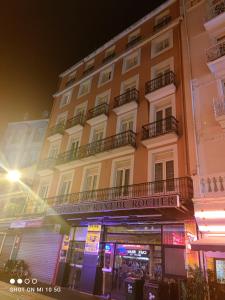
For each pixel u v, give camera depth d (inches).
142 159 482.9
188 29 577.9
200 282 288.4
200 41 526.0
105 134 601.9
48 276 501.4
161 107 529.7
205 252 331.0
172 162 443.5
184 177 390.9
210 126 411.8
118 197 468.8
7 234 699.4
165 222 390.6
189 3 627.2
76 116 722.2
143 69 634.8
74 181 598.9
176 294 309.4
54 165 666.8
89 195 530.0
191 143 418.3
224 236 314.0
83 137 663.8
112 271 416.5
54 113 866.8
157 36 662.5
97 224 476.7
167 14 685.3
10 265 561.9
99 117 633.6
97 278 419.5
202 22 553.0
